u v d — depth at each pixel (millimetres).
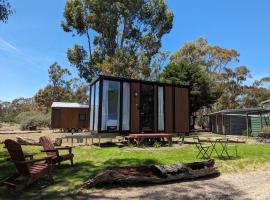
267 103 22609
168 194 6055
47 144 8336
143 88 14992
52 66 51656
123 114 14266
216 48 44406
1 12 10609
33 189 6258
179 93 16062
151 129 14961
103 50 33562
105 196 5863
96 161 9328
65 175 7387
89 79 34406
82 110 27797
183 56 42656
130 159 9719
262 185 6875
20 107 68250
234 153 11547
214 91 30844
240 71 46625
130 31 34750
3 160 9508
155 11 34531
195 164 7777
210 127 33938
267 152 11906
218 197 5879
